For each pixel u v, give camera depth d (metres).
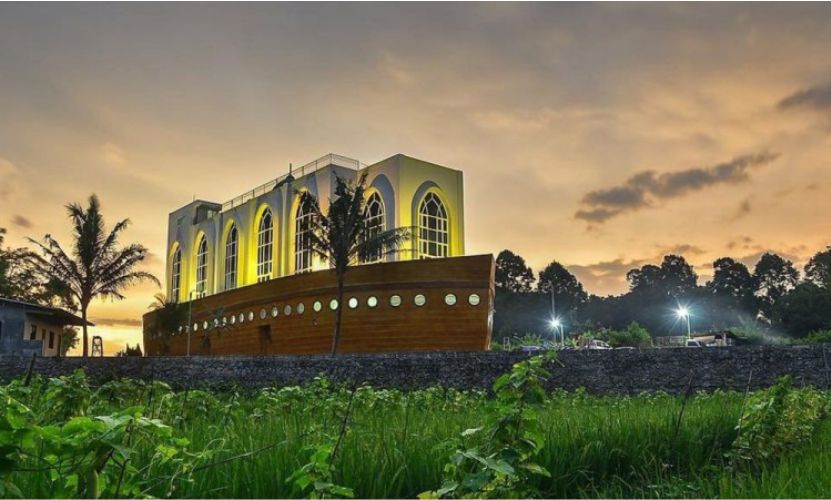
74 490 3.61
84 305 49.94
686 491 6.89
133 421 3.62
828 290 93.00
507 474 4.27
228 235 64.75
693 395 28.97
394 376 30.03
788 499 5.84
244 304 51.12
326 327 43.75
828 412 16.69
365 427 8.23
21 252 61.31
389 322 41.22
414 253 48.12
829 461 7.54
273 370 29.88
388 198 49.59
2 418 3.25
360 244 41.78
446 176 52.25
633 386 29.56
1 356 28.52
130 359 28.47
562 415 10.09
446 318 40.16
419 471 5.73
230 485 4.92
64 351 65.00
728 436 9.39
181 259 72.94
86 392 7.43
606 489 6.62
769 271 148.50
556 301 128.38
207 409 10.71
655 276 152.12
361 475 5.36
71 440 3.33
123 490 3.89
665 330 127.75
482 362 30.09
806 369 28.58
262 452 5.45
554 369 29.89
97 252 50.41
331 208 42.22
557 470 6.66
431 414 11.13
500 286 127.31
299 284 46.12
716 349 29.50
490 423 5.11
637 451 7.76
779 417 9.34
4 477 3.37
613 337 79.81
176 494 4.72
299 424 7.92
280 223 56.50
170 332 58.12
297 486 4.79
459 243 52.09
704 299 132.75
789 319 93.88
